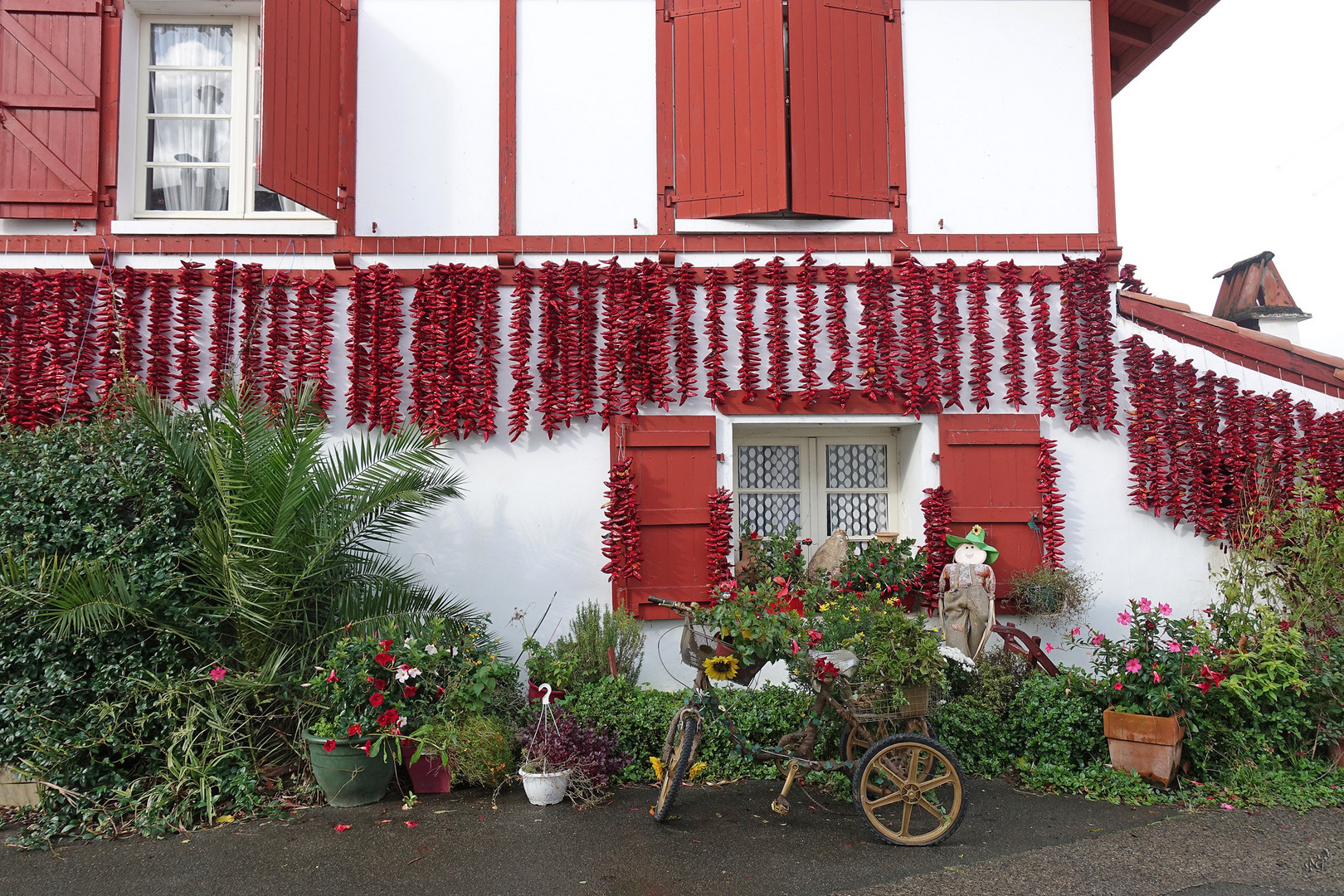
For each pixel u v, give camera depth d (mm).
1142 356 5949
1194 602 5949
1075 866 3650
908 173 6184
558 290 5805
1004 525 5926
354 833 4027
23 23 5926
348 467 5062
